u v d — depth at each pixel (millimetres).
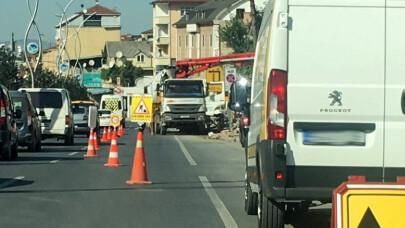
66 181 17078
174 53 123438
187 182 17203
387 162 8984
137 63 142000
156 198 14352
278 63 8953
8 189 15508
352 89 8953
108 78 126562
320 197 9000
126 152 28094
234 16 97625
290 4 8961
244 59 49688
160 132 46969
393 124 8977
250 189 12000
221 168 21156
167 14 125312
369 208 7074
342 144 8969
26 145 27844
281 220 9703
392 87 8953
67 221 11648
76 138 43250
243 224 11500
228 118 48719
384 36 8953
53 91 33469
